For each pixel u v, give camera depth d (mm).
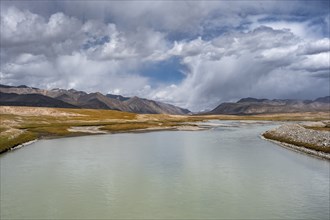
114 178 37781
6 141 64938
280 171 41406
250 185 34625
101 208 27656
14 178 37656
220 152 58281
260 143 73312
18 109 167750
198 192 32156
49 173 40188
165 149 62906
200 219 25219
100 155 55031
